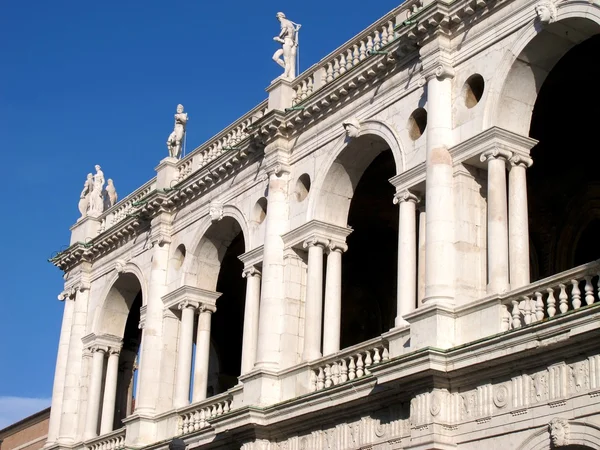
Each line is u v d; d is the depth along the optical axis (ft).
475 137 104.53
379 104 119.14
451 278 103.09
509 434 91.61
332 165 124.77
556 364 88.84
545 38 101.45
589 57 110.22
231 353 181.06
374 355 111.04
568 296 102.32
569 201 128.26
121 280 165.68
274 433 119.44
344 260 157.38
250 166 139.85
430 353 96.22
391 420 103.81
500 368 93.35
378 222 147.95
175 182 155.74
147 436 143.64
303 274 127.13
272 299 126.11
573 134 123.13
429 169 106.83
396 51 115.96
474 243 104.27
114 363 166.91
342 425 110.42
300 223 127.03
